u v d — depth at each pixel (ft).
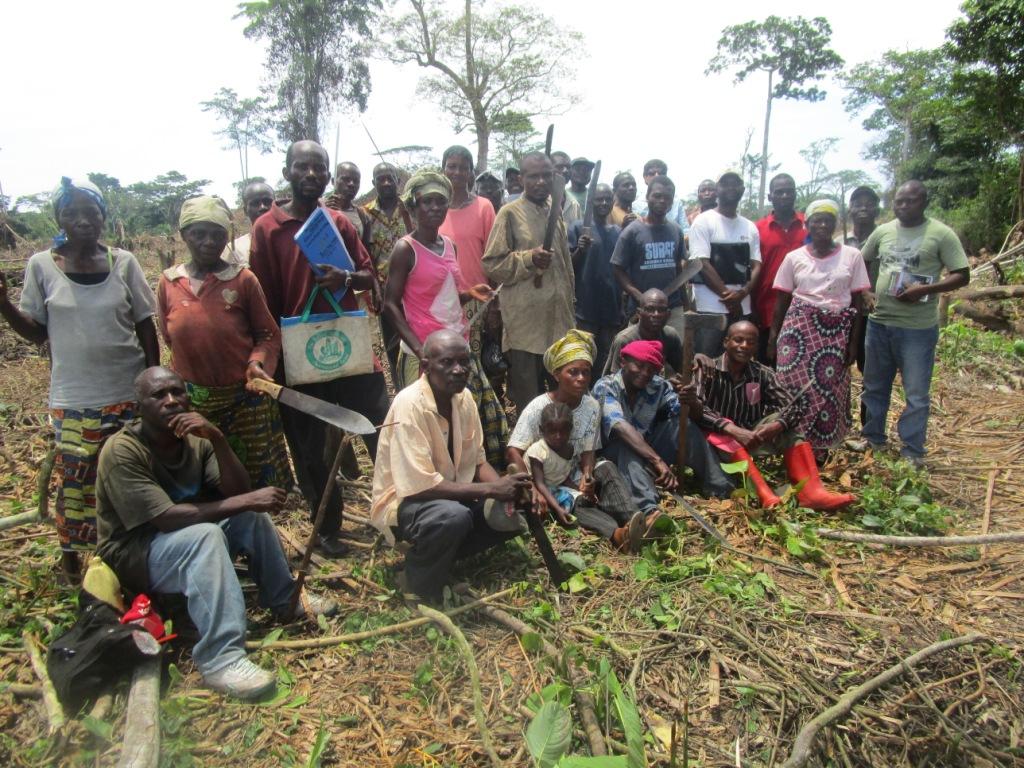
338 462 10.21
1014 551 13.17
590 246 19.43
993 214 59.72
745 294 18.48
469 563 12.62
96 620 9.10
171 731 8.34
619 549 12.76
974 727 9.09
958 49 53.26
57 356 10.71
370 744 8.37
